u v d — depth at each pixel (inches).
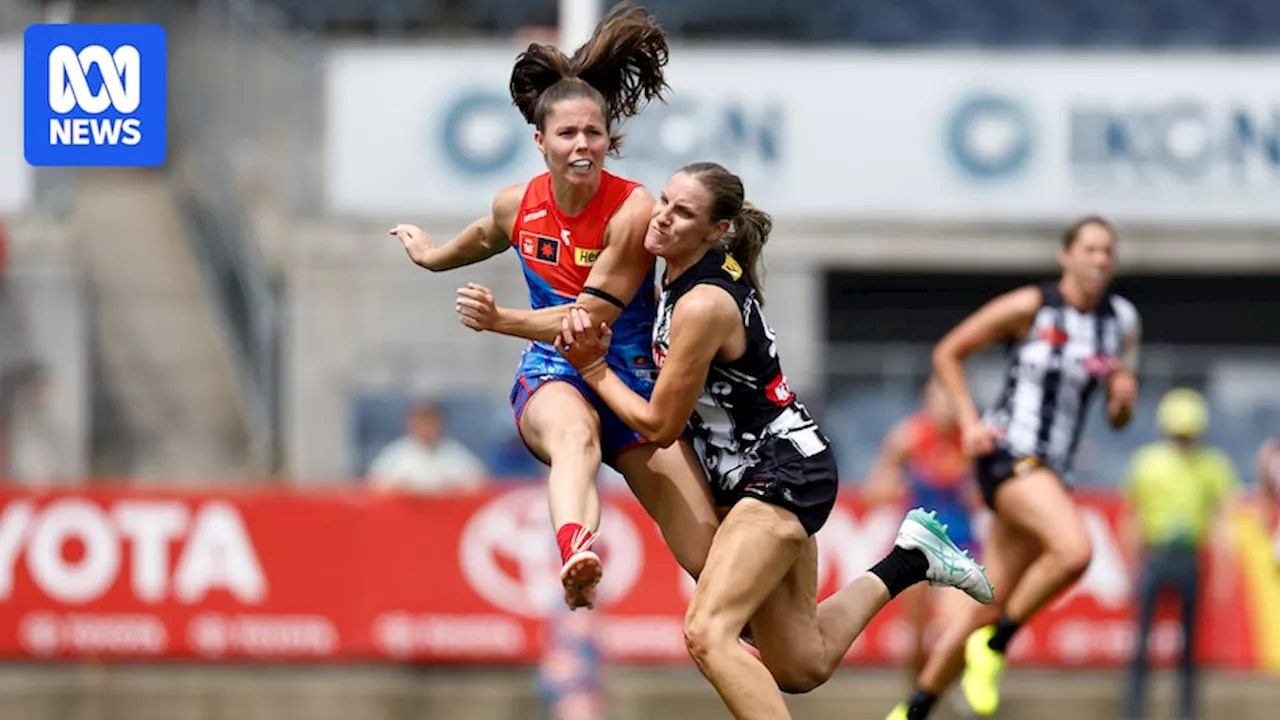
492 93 1994.3
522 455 1734.7
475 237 782.5
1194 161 2011.6
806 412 778.2
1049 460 1053.2
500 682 1571.1
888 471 1535.4
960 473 1526.8
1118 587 1569.9
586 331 732.0
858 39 2405.3
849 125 2012.8
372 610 1567.4
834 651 805.9
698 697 1576.0
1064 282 1072.2
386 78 1998.0
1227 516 1582.2
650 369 775.7
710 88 2001.7
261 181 2150.6
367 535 1573.6
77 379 1966.0
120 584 1571.1
